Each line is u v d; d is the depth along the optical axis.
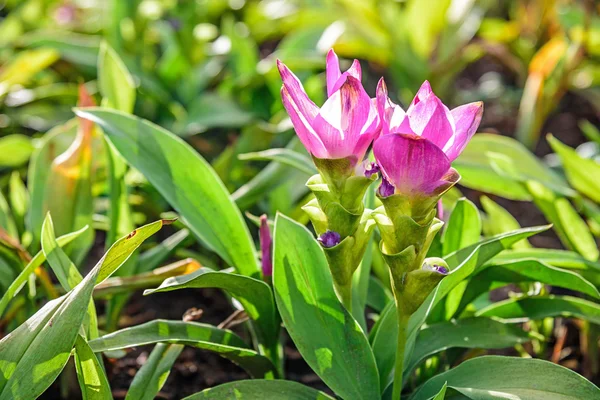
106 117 1.02
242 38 1.74
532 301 1.02
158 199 1.34
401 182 0.81
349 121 0.82
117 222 1.08
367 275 1.01
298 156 1.08
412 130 0.81
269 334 1.00
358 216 0.85
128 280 1.01
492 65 2.24
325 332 0.93
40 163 1.16
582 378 0.89
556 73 1.73
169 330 0.95
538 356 1.13
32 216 1.12
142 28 1.72
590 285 0.97
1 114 1.64
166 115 1.66
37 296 1.09
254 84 1.63
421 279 0.84
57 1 2.04
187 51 1.70
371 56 1.91
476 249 0.92
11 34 1.90
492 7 2.29
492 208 1.16
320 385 1.13
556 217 1.14
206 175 1.03
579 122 1.92
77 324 0.85
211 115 1.59
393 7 1.93
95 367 0.87
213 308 1.27
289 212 1.20
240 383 0.91
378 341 0.97
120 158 1.08
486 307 1.08
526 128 1.72
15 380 0.85
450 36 1.89
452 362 1.04
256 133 1.36
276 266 0.93
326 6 1.98
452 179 0.81
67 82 1.80
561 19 1.86
